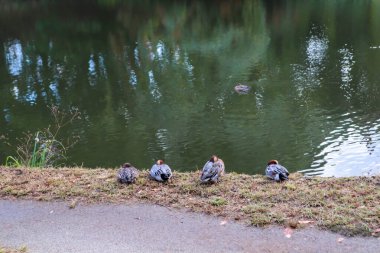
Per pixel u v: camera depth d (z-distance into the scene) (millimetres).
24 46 34000
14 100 21406
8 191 7527
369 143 14578
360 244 5684
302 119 17156
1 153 15242
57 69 27094
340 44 29484
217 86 22094
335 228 6000
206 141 15555
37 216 6770
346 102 18859
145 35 35469
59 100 21156
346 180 7477
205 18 40656
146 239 6031
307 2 45688
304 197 6836
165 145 15430
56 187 7629
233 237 5992
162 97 20844
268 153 14312
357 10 40469
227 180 7664
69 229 6367
